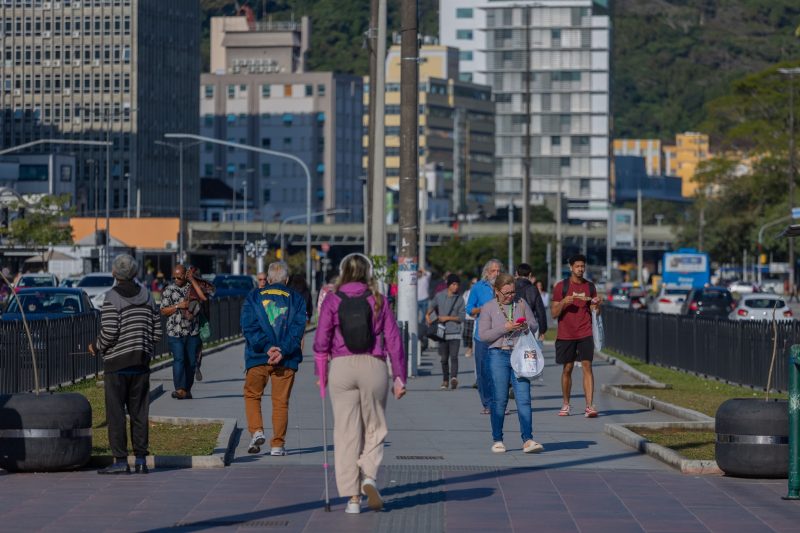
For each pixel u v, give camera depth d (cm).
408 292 6512
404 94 6394
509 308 3644
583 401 5275
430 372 6919
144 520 2553
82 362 5991
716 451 3164
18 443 3097
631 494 2900
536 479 3120
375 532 2448
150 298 3166
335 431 2692
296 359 3512
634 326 8425
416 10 6353
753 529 2492
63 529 2456
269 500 2791
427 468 3309
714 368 6462
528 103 14175
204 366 7106
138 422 3150
